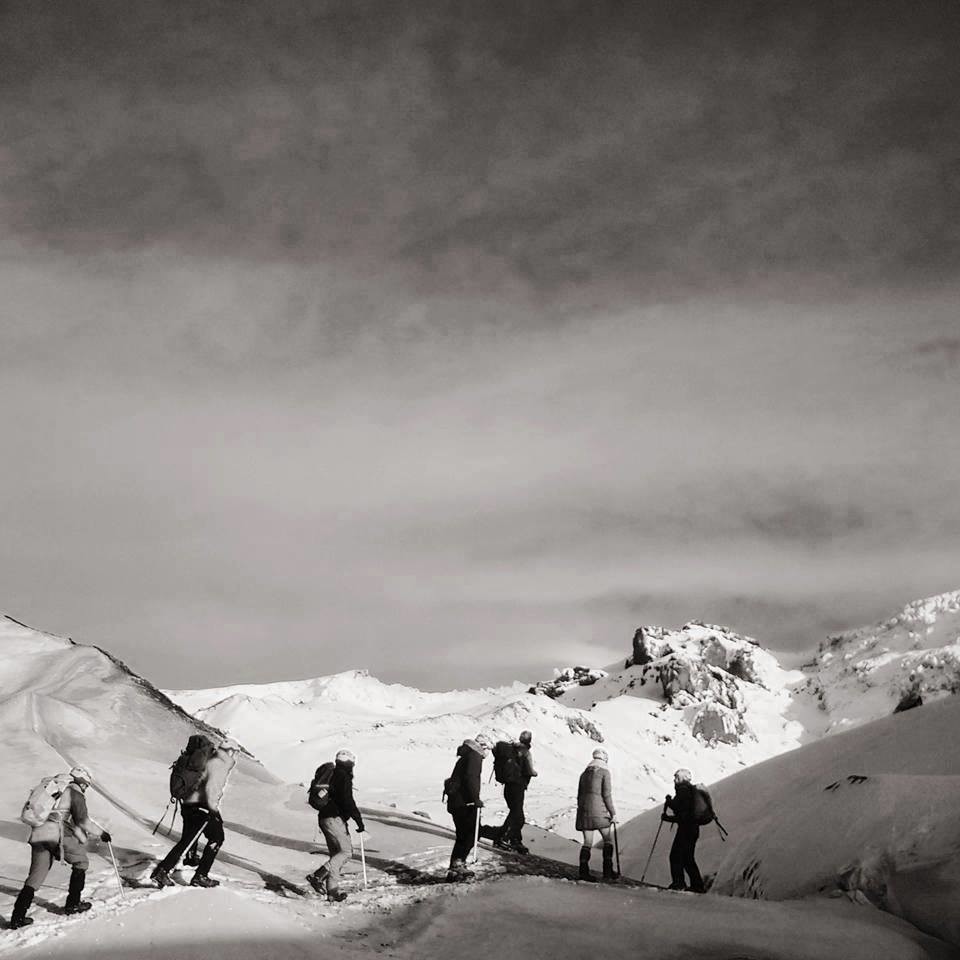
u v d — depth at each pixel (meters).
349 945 9.50
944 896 12.45
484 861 14.28
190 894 9.51
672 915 11.39
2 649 29.86
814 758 25.41
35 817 9.33
